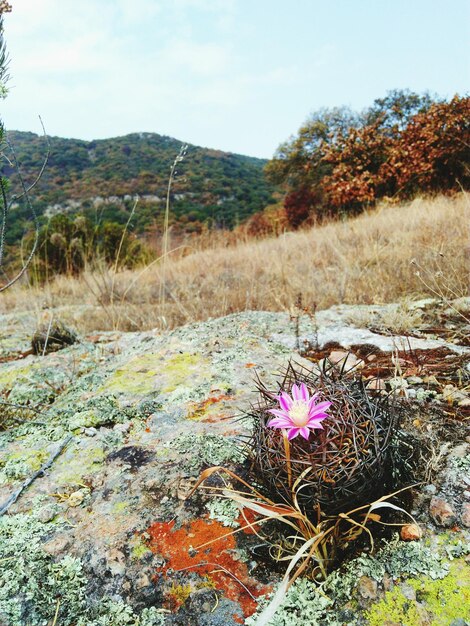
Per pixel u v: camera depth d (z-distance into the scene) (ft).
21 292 4.14
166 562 0.79
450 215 3.69
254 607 0.71
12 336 2.49
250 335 1.71
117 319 2.64
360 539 0.79
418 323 1.76
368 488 0.74
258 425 0.83
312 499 0.73
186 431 1.12
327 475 0.72
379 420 0.79
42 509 0.92
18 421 1.37
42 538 0.86
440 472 0.89
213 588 0.74
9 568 0.79
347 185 9.66
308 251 3.77
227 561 0.78
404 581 0.71
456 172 8.34
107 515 0.90
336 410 0.76
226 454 1.00
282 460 0.74
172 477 0.96
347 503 0.73
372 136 10.50
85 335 2.31
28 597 0.74
